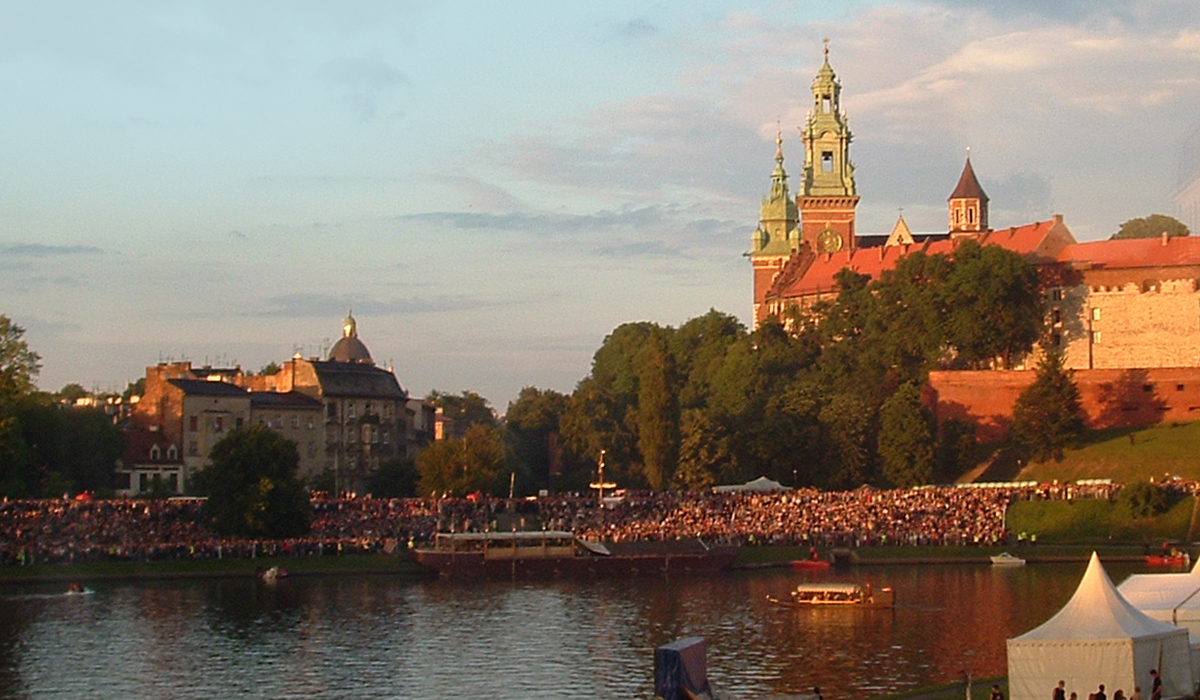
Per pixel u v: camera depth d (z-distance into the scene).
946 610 139.12
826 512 192.38
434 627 132.12
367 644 123.38
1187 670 87.44
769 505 194.88
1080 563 177.25
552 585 162.00
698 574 171.88
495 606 145.25
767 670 110.12
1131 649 83.38
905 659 113.88
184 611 140.75
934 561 180.25
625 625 133.00
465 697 103.31
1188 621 94.31
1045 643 85.31
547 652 119.69
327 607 144.00
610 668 112.94
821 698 89.94
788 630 129.00
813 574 170.25
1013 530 191.75
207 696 104.06
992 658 113.62
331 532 180.12
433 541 179.50
